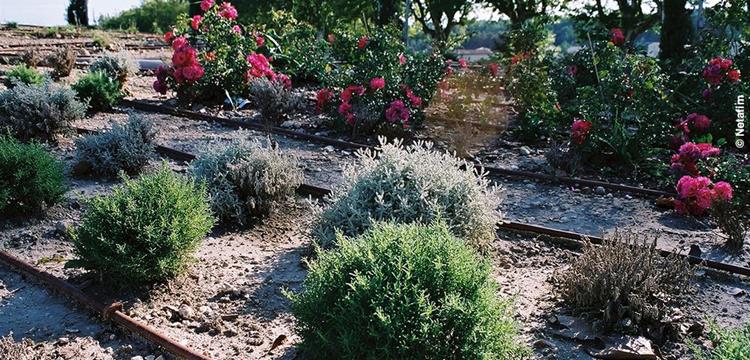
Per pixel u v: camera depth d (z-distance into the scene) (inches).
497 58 475.8
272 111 401.7
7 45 705.0
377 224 180.9
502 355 138.6
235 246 221.8
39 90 339.0
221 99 459.8
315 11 941.8
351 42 542.3
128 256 178.2
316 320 141.4
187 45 447.5
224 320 172.9
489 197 222.1
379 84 372.5
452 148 344.5
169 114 426.9
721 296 192.5
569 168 318.0
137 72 576.4
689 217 259.3
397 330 130.9
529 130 369.7
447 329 133.4
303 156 332.8
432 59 405.1
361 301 135.0
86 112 416.2
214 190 240.8
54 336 164.6
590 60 465.7
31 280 193.9
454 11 901.8
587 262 182.2
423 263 140.6
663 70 472.7
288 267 203.9
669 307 179.5
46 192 239.9
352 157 335.0
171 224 183.2
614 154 328.2
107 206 182.9
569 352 160.4
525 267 211.3
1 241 220.4
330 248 206.2
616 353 157.4
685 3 598.5
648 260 179.8
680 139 348.5
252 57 453.7
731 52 420.5
